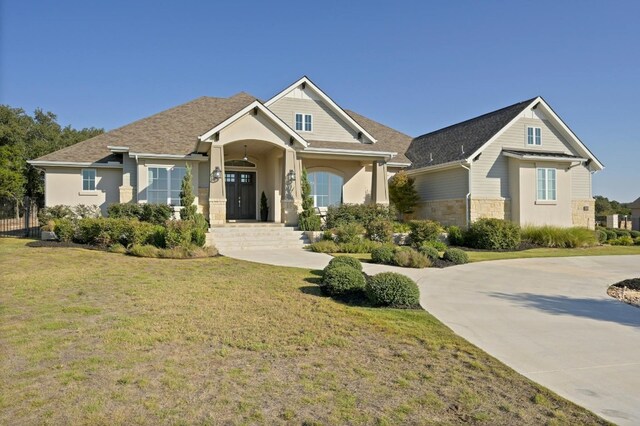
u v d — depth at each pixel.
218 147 18.77
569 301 9.08
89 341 5.79
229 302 8.08
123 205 19.03
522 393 4.48
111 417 3.77
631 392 4.54
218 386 4.45
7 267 11.57
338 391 4.41
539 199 23.02
